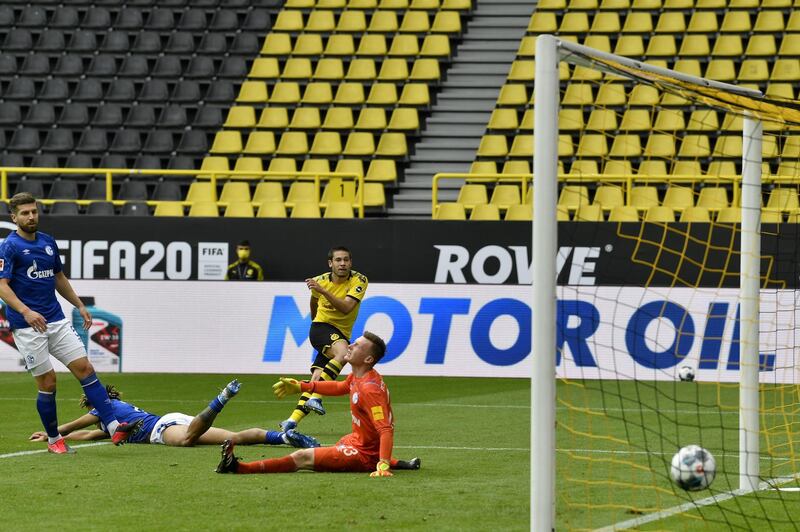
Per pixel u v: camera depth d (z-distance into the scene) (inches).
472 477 962.7
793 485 955.3
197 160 2694.4
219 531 738.8
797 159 2124.8
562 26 2982.3
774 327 1797.5
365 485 913.5
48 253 1096.2
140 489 889.5
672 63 2876.5
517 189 2397.9
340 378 1875.0
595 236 1936.5
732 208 2194.9
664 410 1513.3
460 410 1507.1
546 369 698.8
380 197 2438.5
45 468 995.9
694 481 810.2
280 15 3105.3
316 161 2603.3
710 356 1863.9
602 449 1150.3
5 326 2014.0
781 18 2918.3
